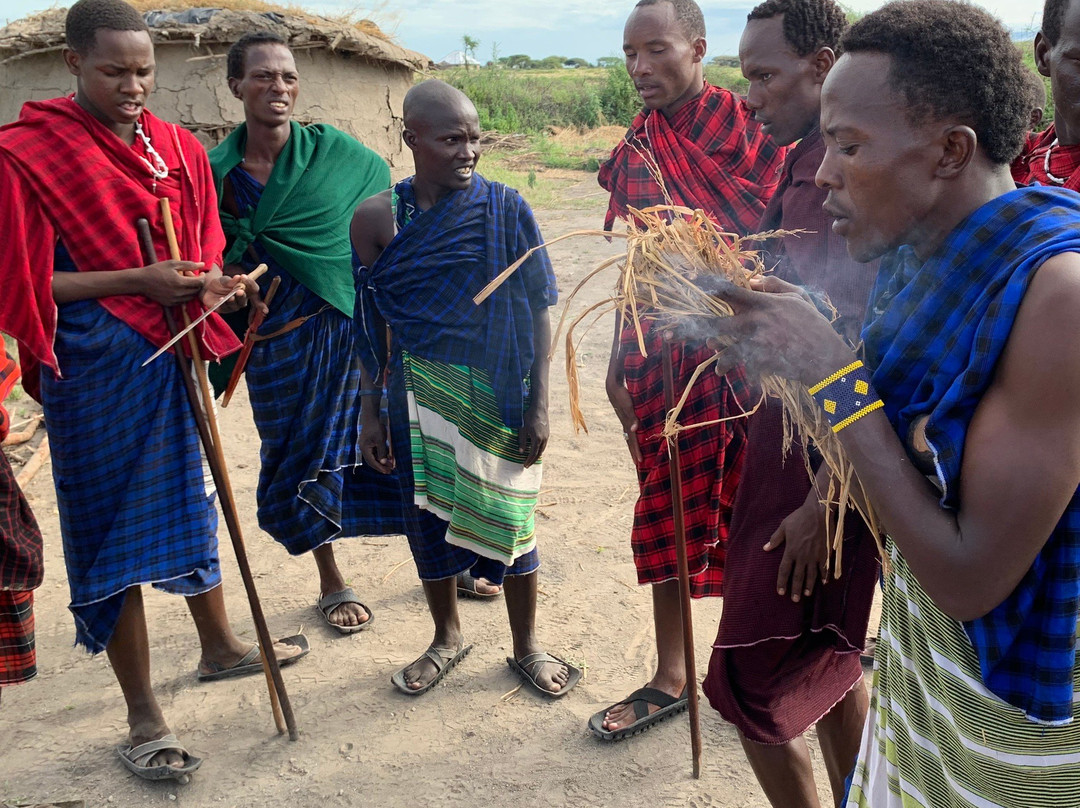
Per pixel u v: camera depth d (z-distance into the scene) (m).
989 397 1.38
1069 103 2.40
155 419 3.09
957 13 1.39
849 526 2.18
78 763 3.16
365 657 3.71
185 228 3.23
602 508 4.81
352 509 3.90
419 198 3.21
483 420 3.19
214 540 3.29
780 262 2.54
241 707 3.43
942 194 1.45
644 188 3.27
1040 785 1.57
